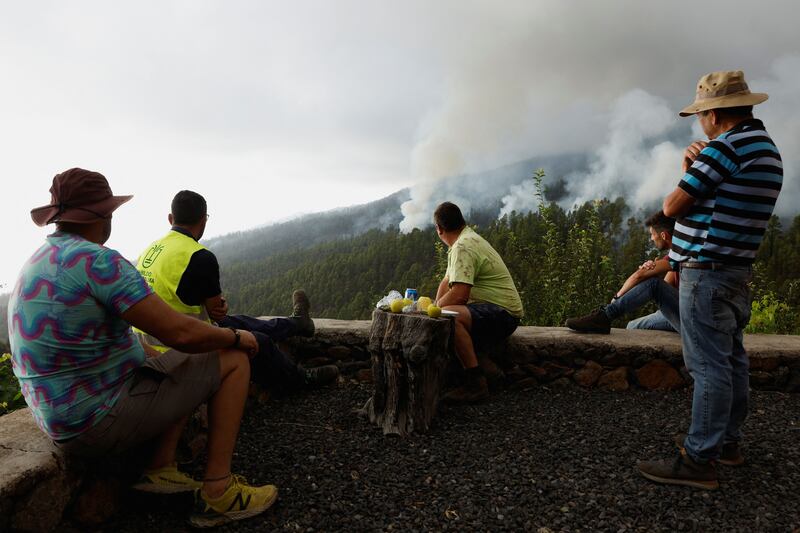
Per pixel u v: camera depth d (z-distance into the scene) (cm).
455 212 406
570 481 258
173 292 273
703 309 240
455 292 379
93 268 182
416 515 228
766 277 907
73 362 184
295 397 396
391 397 330
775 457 281
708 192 237
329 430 331
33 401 185
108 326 189
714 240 238
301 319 415
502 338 403
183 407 207
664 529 216
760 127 238
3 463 183
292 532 214
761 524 217
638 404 376
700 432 243
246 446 303
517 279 715
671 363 405
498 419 349
